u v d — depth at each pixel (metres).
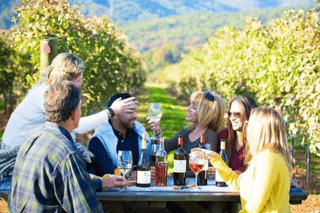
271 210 3.47
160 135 4.45
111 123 4.49
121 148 4.47
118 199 3.62
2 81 18.58
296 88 7.41
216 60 17.11
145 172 3.90
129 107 4.30
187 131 4.66
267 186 3.39
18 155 3.06
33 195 2.93
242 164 4.40
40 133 3.04
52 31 8.17
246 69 10.98
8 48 17.95
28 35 7.91
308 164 8.95
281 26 8.57
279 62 8.01
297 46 7.56
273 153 3.45
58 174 2.92
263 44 8.84
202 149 3.91
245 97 4.49
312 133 7.29
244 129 4.38
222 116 4.52
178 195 3.66
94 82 10.59
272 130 3.51
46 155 2.94
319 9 7.50
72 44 8.62
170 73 49.12
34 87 4.04
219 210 3.96
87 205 2.90
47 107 3.07
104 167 4.32
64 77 3.86
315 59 6.93
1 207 6.97
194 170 3.90
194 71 26.25
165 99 38.50
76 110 3.13
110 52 12.42
